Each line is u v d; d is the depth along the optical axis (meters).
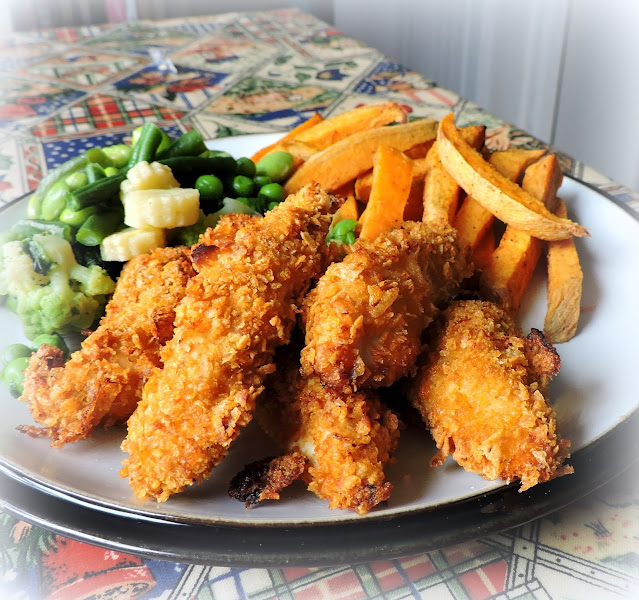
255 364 0.22
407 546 0.19
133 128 0.46
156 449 0.20
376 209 0.30
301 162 0.35
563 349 0.27
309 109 0.48
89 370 0.23
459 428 0.21
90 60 0.59
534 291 0.30
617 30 0.64
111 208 0.29
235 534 0.19
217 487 0.21
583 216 0.33
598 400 0.23
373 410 0.22
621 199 0.37
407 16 0.86
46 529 0.20
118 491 0.21
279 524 0.19
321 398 0.21
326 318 0.21
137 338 0.23
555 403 0.23
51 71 0.56
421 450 0.22
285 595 0.19
